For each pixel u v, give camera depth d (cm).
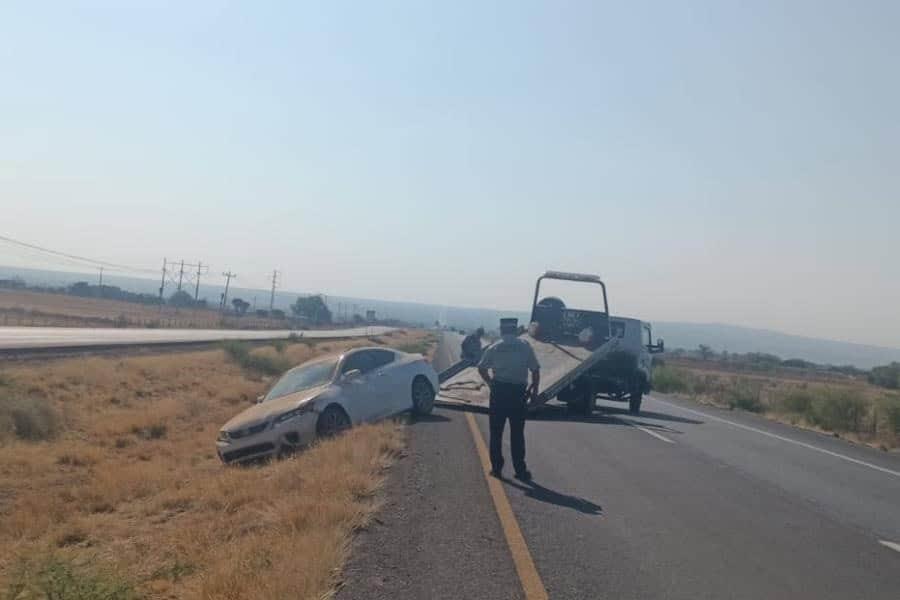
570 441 1906
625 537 1038
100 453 1867
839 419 3036
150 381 3500
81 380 3136
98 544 1122
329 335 9881
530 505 1189
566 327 2684
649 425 2398
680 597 818
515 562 907
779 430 2591
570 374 2358
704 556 967
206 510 1248
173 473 1611
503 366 1383
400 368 2142
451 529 1037
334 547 899
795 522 1173
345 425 1870
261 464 1730
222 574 826
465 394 2436
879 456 2070
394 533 1010
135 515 1292
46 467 1702
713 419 2825
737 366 11462
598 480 1416
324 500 1096
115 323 9219
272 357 4894
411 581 835
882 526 1179
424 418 2188
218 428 2331
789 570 927
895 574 931
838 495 1412
